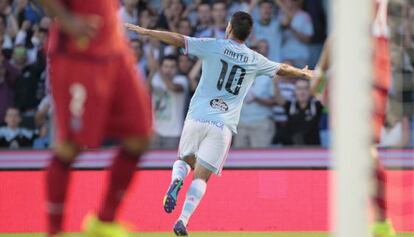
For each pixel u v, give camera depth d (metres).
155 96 38.72
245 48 26.89
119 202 14.73
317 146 34.88
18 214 34.78
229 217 34.06
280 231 33.59
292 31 40.53
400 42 34.91
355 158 11.63
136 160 14.78
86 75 14.07
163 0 40.75
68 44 14.12
